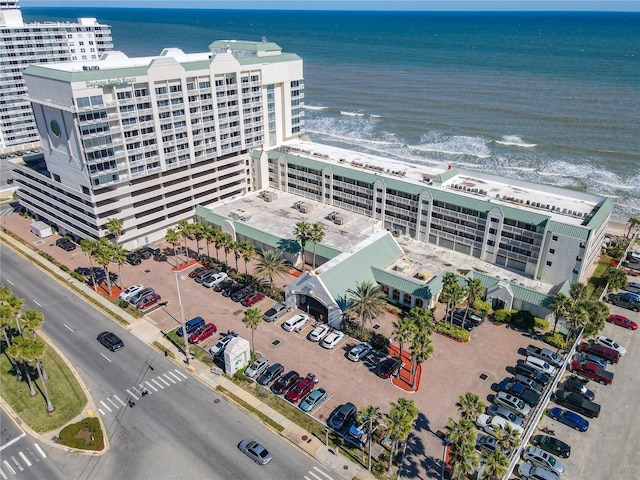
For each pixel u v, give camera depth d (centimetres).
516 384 6762
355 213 11638
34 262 10538
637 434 6200
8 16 16962
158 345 7831
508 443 5156
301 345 7844
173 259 10619
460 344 7875
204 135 11456
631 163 16512
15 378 7081
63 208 10975
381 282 9062
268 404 6662
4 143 17438
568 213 9162
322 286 8162
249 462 5778
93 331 8194
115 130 9719
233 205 12081
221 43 14175
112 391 6862
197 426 6291
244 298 8962
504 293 8638
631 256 10612
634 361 7625
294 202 12331
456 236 10175
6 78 16725
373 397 6750
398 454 5847
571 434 6206
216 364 7406
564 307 7575
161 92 10275
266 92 12794
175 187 11388
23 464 5759
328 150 13262
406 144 19150
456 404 6069
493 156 17550
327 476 5597
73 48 18275
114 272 10062
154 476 5606
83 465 5741
